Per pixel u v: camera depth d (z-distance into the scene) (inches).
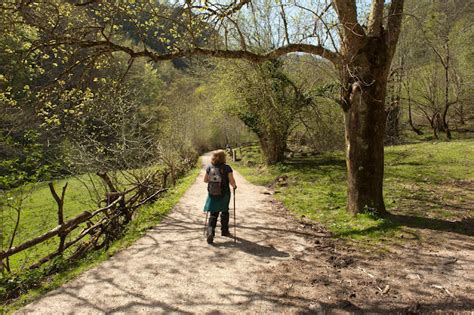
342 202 411.2
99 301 182.2
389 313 162.2
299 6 297.4
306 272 214.8
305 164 819.4
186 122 1390.3
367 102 310.3
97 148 509.0
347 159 337.1
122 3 328.5
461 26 1228.5
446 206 357.1
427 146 912.3
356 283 196.4
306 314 164.1
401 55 1125.7
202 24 334.3
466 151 740.0
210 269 223.0
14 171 335.0
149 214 385.1
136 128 690.2
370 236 277.7
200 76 1021.2
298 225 330.6
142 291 192.7
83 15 360.8
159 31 365.4
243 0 320.8
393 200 395.2
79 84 351.6
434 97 1245.7
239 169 1064.2
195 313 167.3
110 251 264.1
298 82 822.5
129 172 496.4
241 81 818.8
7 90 341.7
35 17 317.7
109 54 324.8
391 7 310.2
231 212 397.4
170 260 241.0
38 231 446.9
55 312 172.2
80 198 644.1
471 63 1214.3
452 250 239.1
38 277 235.9
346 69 314.3
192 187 619.8
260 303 176.1
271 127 833.5
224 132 2086.6
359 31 302.7
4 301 200.2
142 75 952.3
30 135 361.7
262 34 790.5
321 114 866.1
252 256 246.2
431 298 174.7
